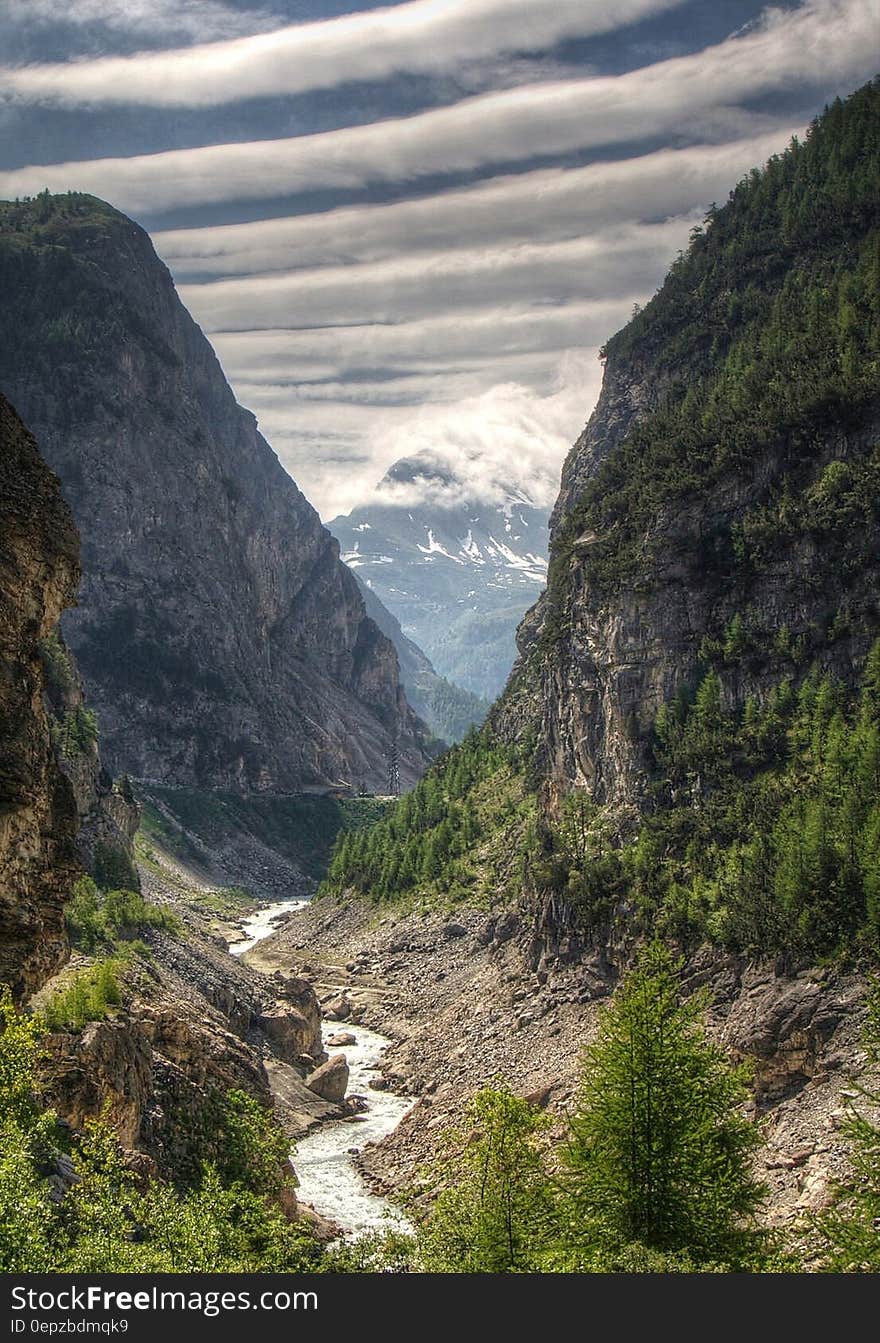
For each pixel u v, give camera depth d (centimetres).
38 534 6097
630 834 15738
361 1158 13475
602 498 19038
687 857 14550
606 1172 7762
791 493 16388
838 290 19812
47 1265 5309
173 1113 9250
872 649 15075
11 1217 5416
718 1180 7850
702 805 15150
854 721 14838
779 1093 11450
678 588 16562
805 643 15675
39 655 6219
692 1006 8831
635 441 19625
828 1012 11412
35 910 6019
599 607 17512
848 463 16162
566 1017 14738
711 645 16138
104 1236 5716
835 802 13625
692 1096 7912
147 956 14800
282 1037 16112
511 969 17125
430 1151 13138
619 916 14675
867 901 11900
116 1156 7694
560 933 15775
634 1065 7900
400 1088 15975
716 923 13125
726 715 15838
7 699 5928
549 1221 7881
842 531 15725
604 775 16962
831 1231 7712
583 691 17638
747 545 16312
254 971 19300
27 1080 6575
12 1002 6003
